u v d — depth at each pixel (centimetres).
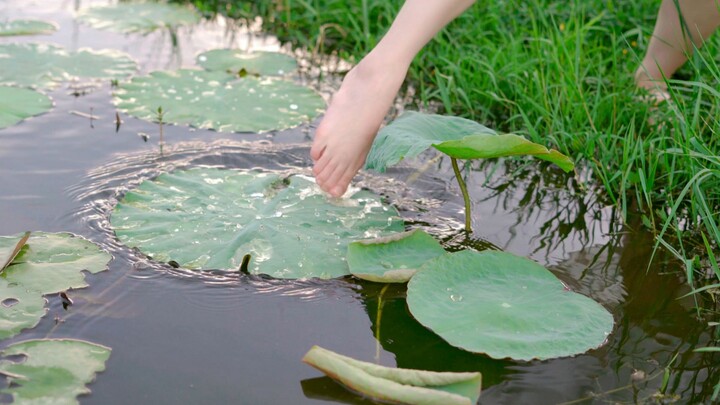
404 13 232
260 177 242
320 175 234
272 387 199
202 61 297
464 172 254
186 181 239
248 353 204
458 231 233
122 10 332
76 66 288
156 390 197
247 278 218
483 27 305
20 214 229
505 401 198
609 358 206
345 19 321
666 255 230
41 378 197
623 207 239
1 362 199
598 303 214
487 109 275
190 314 210
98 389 196
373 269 219
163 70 288
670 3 257
